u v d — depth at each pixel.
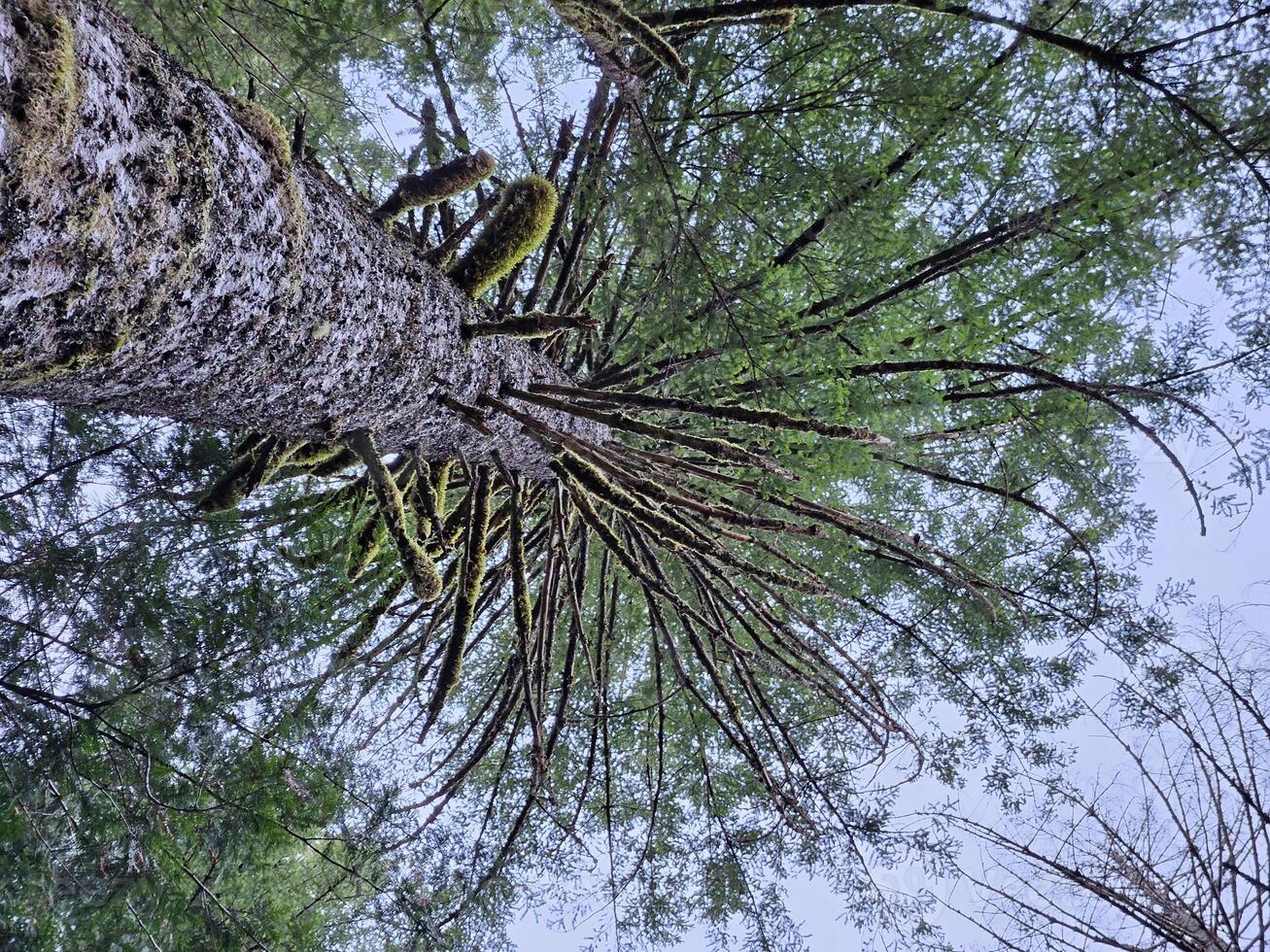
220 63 3.48
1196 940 4.07
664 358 4.12
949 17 3.43
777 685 5.95
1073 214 3.37
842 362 3.61
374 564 4.64
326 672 4.21
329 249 1.98
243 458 3.57
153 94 1.41
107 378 1.60
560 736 5.78
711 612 4.43
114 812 3.57
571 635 4.39
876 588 5.70
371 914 4.68
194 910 3.77
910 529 5.95
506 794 5.69
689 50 3.62
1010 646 5.66
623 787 6.03
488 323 2.66
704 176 3.58
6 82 1.09
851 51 3.61
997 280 3.75
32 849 3.38
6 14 1.11
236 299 1.67
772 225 3.63
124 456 4.13
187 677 3.77
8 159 1.10
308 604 4.05
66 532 3.78
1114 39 3.21
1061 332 3.75
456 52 3.73
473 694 6.01
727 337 3.62
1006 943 4.58
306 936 4.31
